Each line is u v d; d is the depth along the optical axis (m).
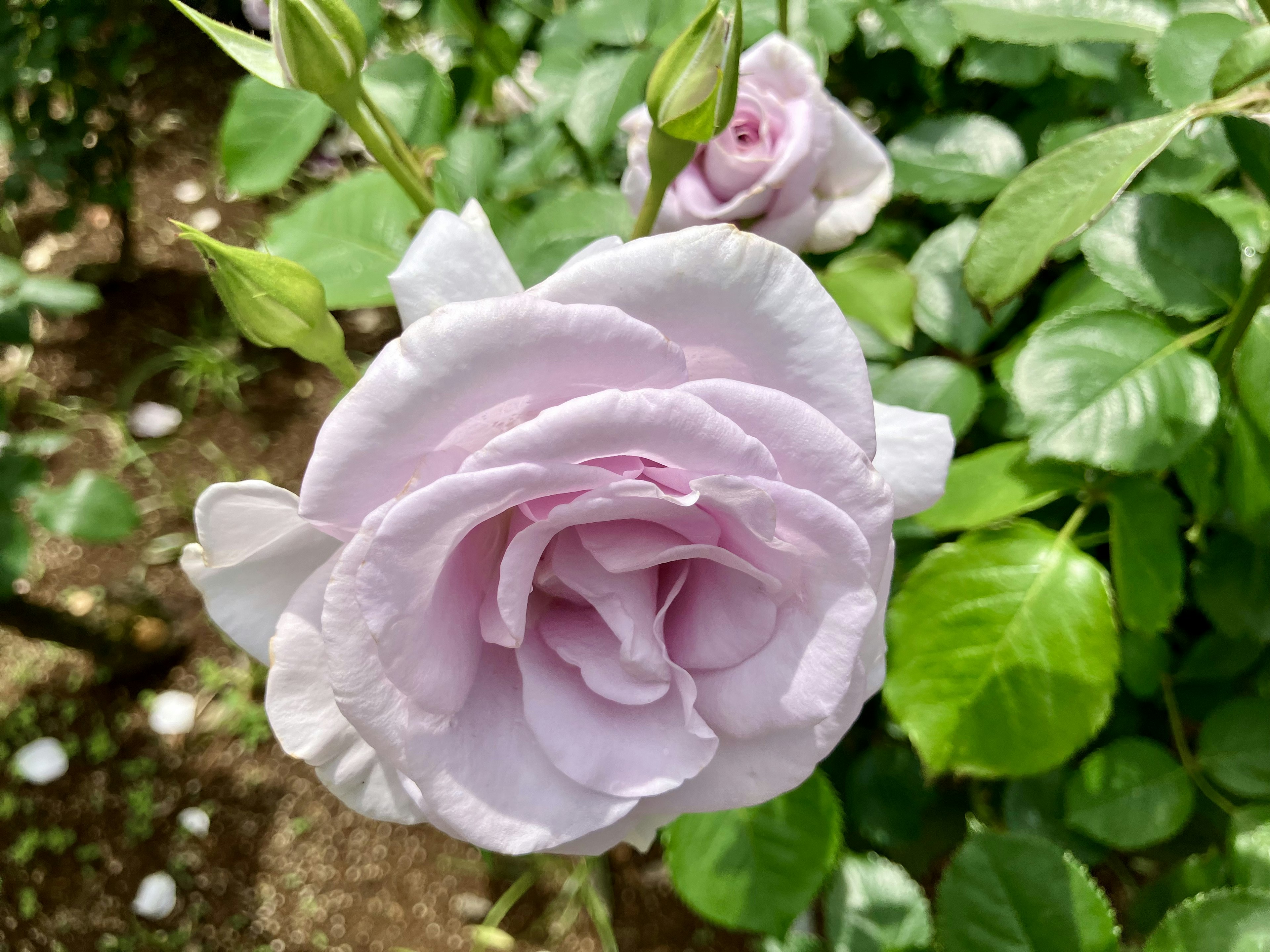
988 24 0.21
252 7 0.36
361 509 0.13
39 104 0.57
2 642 0.56
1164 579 0.20
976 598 0.20
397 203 0.24
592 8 0.26
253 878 0.49
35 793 0.51
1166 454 0.18
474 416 0.13
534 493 0.12
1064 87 0.26
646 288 0.13
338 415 0.12
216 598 0.15
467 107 0.35
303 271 0.16
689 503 0.12
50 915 0.48
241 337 0.67
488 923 0.46
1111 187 0.15
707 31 0.16
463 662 0.14
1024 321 0.25
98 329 0.67
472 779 0.14
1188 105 0.19
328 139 0.64
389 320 0.66
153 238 0.72
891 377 0.23
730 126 0.21
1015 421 0.23
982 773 0.19
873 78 0.30
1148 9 0.21
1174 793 0.22
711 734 0.14
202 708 0.54
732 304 0.13
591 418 0.12
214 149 0.76
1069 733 0.19
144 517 0.60
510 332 0.12
